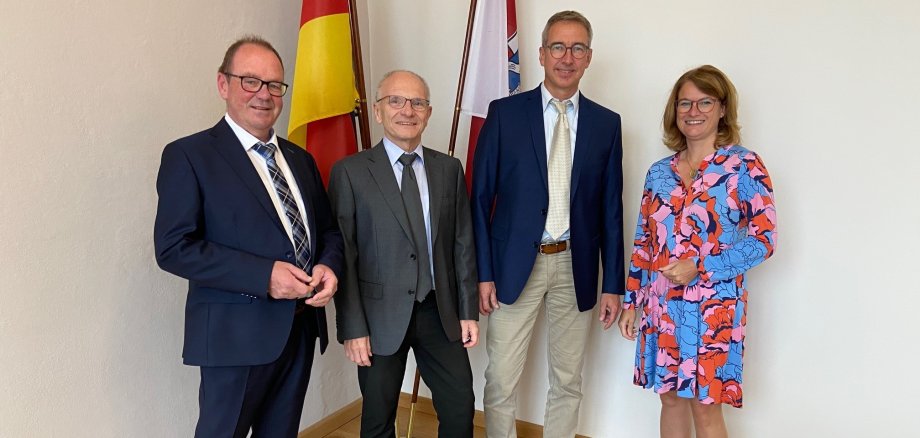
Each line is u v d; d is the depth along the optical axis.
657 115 2.47
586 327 2.28
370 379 1.86
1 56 1.50
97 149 1.74
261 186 1.58
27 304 1.59
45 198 1.62
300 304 1.70
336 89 2.31
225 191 1.53
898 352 2.19
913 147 2.12
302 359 1.72
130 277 1.86
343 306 1.81
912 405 2.18
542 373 2.75
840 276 2.25
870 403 2.24
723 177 1.85
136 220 1.87
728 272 1.80
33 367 1.61
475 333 1.99
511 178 2.13
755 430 2.41
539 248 2.14
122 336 1.84
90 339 1.75
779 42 2.26
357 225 1.85
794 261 2.31
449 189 1.95
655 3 2.43
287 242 1.58
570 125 2.15
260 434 1.74
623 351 2.61
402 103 1.82
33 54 1.57
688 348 1.86
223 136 1.59
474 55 2.49
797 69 2.25
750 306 2.38
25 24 1.55
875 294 2.21
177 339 2.03
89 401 1.75
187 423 2.08
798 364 2.33
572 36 2.01
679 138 2.04
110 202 1.79
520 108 2.15
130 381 1.88
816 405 2.32
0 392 1.54
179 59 2.00
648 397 2.58
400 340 1.82
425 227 1.88
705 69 1.93
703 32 2.37
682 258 1.89
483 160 2.14
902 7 2.10
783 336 2.34
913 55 2.09
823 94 2.22
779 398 2.37
